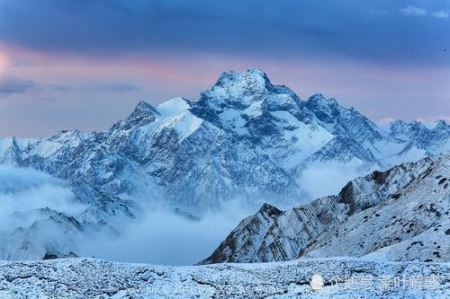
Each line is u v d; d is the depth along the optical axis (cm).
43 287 10194
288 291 9975
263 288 10162
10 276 10581
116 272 10862
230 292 10038
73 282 10400
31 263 11281
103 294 9962
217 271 11062
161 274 10888
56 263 11244
